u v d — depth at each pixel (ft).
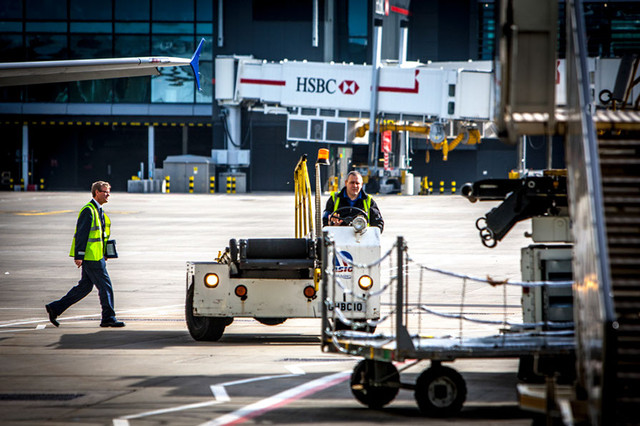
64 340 126.72
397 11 625.00
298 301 124.16
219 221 358.64
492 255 248.11
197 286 123.85
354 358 112.88
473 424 78.95
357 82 547.08
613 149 78.38
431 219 374.84
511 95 76.33
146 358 112.37
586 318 65.57
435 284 190.49
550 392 68.33
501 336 90.53
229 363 109.09
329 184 618.85
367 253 119.75
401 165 613.52
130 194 595.47
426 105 532.32
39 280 200.34
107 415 81.56
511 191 102.68
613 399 58.80
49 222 358.02
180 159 645.10
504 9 77.05
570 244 104.32
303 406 85.97
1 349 118.93
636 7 627.87
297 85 550.36
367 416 82.02
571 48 72.84
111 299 139.85
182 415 81.61
